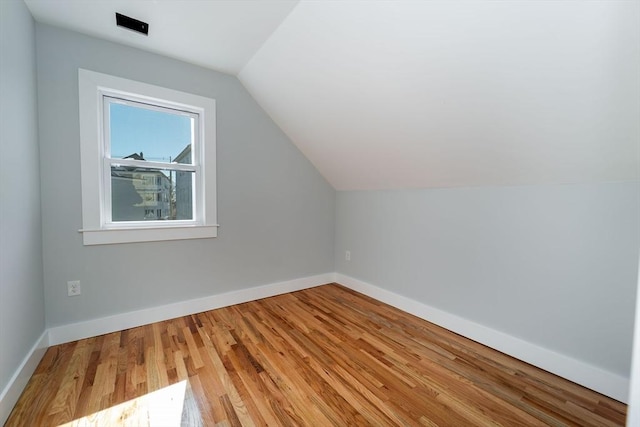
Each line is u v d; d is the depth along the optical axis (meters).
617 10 0.94
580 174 1.48
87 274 1.94
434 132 1.83
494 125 1.55
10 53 1.38
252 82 2.47
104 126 2.01
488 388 1.48
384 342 1.94
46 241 1.80
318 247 3.24
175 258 2.29
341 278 3.30
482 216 1.96
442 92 1.57
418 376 1.57
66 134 1.84
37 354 1.62
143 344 1.87
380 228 2.79
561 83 1.20
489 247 1.93
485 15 1.16
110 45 1.96
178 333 2.03
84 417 1.25
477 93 1.46
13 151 1.40
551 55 1.14
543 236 1.67
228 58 2.21
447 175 2.08
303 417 1.27
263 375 1.55
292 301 2.72
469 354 1.81
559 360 1.60
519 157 1.61
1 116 1.28
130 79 2.03
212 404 1.34
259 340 1.94
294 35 1.81
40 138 1.75
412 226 2.47
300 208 3.05
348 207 3.19
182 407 1.32
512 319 1.81
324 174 3.18
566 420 1.26
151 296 2.19
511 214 1.81
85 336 1.93
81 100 1.87
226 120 2.50
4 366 1.24
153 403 1.34
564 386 1.50
